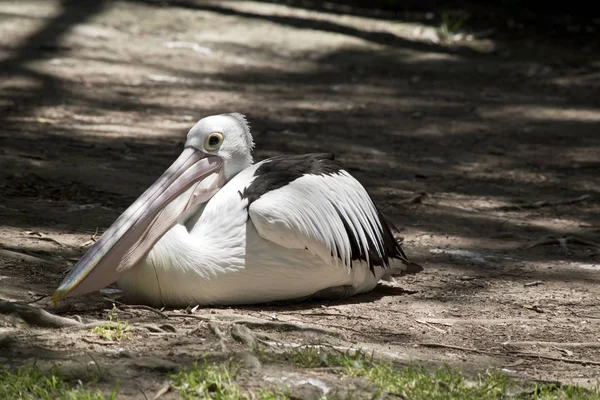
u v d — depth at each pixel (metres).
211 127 9.13
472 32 30.41
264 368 6.75
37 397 6.01
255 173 9.08
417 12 32.66
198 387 6.21
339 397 6.22
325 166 9.26
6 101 19.62
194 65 24.44
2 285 8.82
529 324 8.80
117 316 8.12
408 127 20.75
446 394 6.38
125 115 19.55
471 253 11.80
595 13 33.59
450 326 8.59
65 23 25.64
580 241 12.59
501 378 6.83
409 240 12.30
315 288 8.98
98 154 15.85
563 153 19.28
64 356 6.84
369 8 32.66
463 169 17.53
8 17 25.42
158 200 8.66
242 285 8.59
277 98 22.48
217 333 7.45
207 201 9.08
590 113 22.81
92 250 8.11
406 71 26.19
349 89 24.00
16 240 10.59
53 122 18.30
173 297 8.55
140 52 24.73
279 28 28.16
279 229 8.40
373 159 17.73
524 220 14.09
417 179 16.47
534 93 24.72
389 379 6.57
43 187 13.31
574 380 7.12
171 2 28.92
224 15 28.47
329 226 8.73
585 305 9.63
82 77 22.09
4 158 14.45
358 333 8.07
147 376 6.51
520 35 30.53
